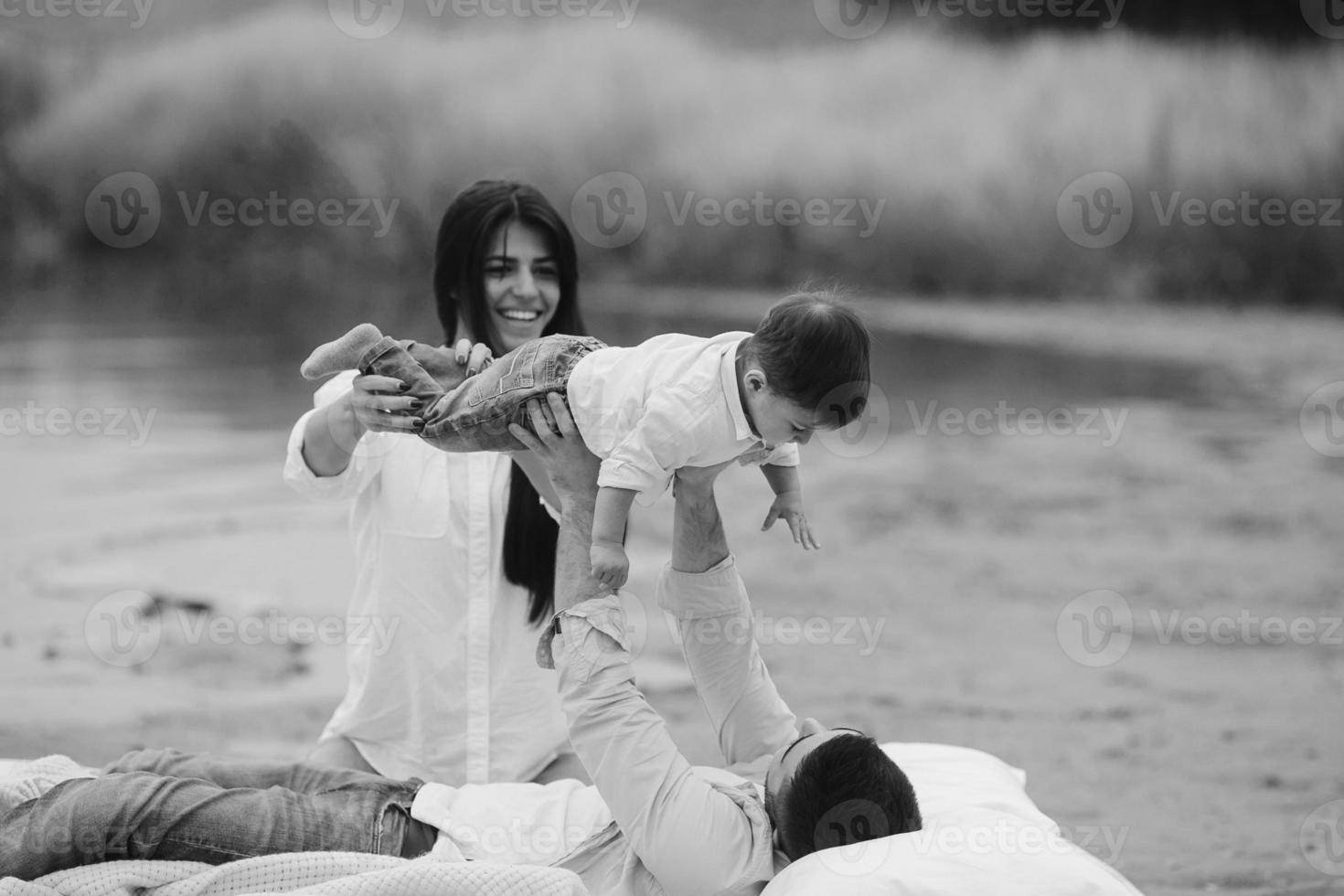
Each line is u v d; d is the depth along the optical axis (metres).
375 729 10.77
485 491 10.64
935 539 26.31
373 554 10.76
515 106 64.06
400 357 9.23
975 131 59.94
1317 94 56.75
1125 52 60.53
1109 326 50.69
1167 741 17.11
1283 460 32.00
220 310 52.88
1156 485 30.02
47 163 65.38
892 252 59.00
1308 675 19.55
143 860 8.18
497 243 11.20
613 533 8.34
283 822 8.41
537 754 10.73
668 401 8.41
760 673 9.49
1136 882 12.99
